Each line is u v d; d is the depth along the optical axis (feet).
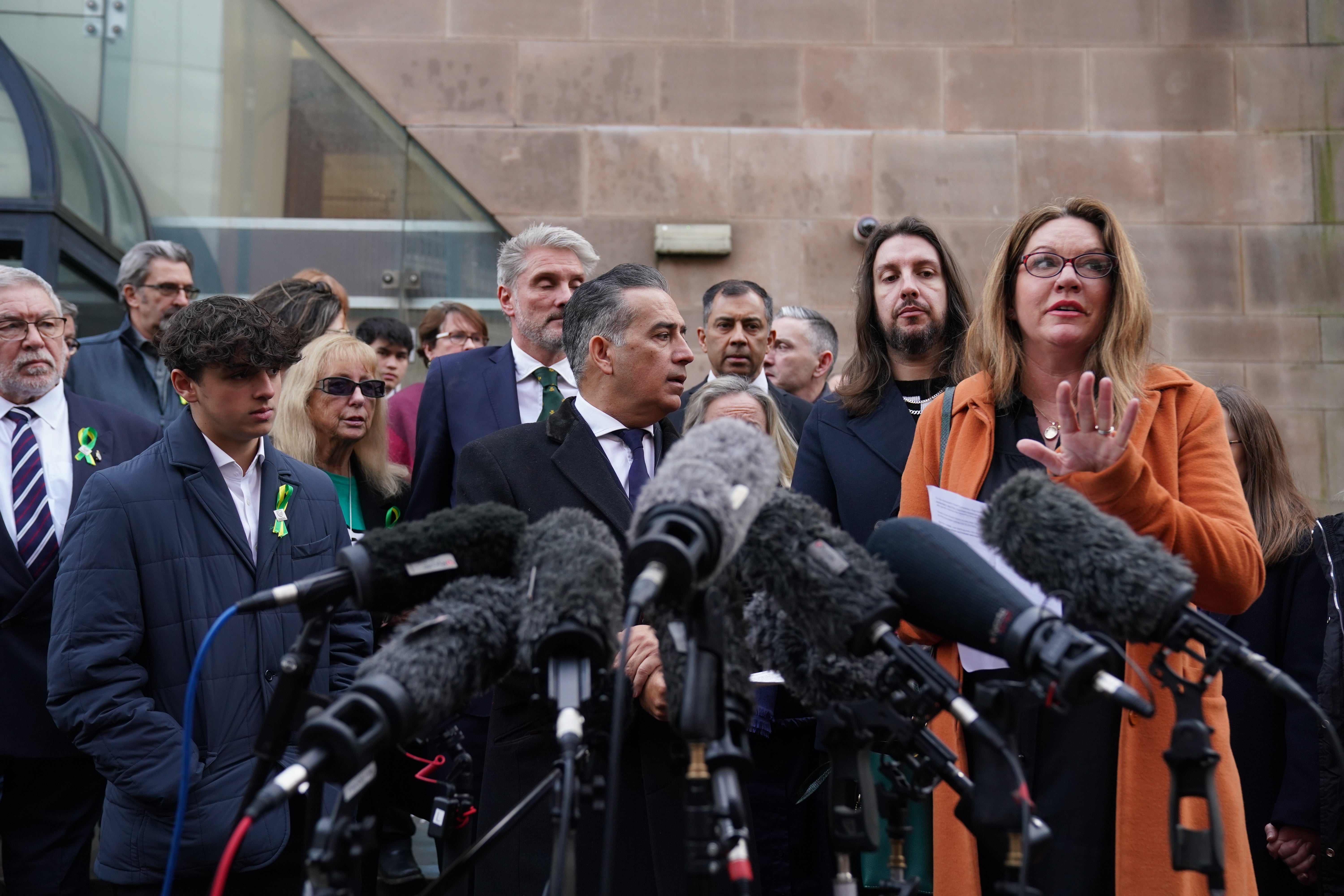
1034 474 5.68
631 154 22.72
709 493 4.88
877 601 5.28
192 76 23.22
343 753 4.68
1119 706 6.26
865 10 22.91
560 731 4.88
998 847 5.18
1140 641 5.27
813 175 22.65
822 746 5.76
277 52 23.16
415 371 22.47
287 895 8.73
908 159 22.66
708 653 5.11
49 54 23.25
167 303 15.15
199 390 9.15
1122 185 22.56
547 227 13.24
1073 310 7.66
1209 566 6.84
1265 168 22.53
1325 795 10.07
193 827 8.19
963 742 7.34
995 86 22.79
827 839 9.74
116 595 8.56
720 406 11.46
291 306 14.56
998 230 22.48
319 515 9.70
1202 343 22.22
